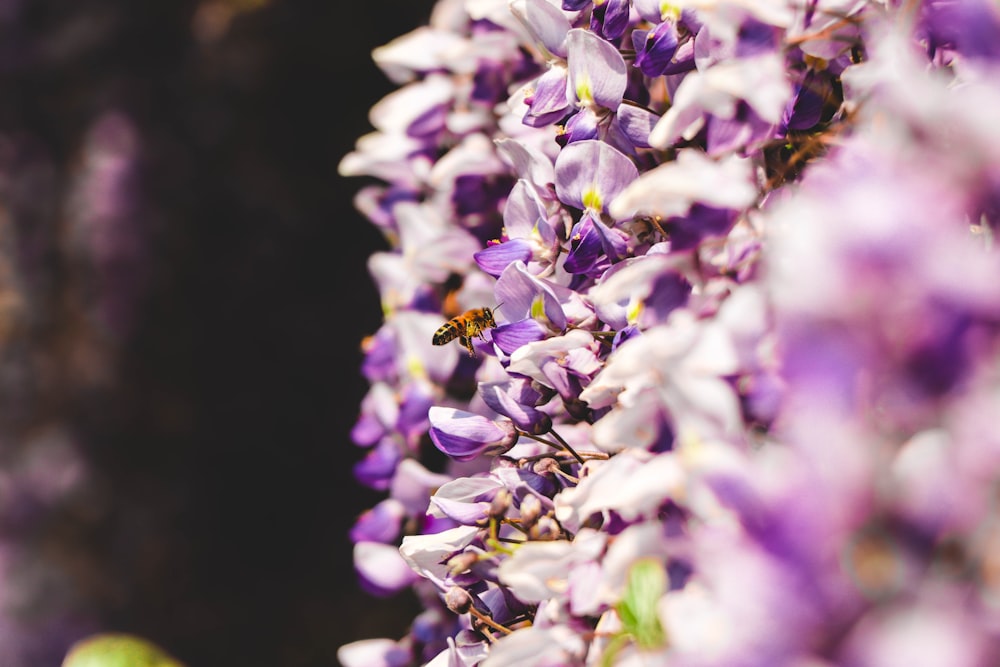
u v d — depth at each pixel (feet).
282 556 4.81
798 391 1.13
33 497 5.13
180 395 5.02
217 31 4.88
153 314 5.05
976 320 1.12
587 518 1.39
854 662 1.06
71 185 5.22
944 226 1.13
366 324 4.79
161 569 4.90
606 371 1.33
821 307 1.12
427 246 1.71
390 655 1.70
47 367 5.25
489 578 1.48
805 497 1.11
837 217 1.14
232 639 4.70
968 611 1.07
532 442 1.53
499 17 1.65
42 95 5.33
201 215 4.97
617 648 1.31
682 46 1.43
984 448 1.10
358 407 4.81
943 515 1.09
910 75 1.22
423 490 1.70
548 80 1.52
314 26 4.61
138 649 1.41
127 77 5.20
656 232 1.44
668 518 1.29
